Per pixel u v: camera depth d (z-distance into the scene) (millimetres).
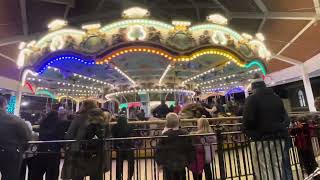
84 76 11227
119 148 3580
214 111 9812
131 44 6012
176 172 3506
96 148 3330
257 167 3613
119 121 5051
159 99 12180
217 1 10508
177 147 3453
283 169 3438
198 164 3941
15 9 8383
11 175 3129
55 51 6234
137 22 6008
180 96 12914
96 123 3492
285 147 3525
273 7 9047
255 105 3473
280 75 16000
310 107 13148
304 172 4559
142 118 9148
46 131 4105
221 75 12203
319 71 14961
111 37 6070
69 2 9312
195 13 12141
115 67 9594
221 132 3596
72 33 6211
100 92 14742
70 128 3596
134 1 11523
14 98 13797
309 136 4547
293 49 12055
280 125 3434
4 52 10516
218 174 4867
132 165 4047
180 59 6246
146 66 10258
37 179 3996
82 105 3752
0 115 3242
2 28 9078
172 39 6121
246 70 10703
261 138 3445
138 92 12055
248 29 11219
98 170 3270
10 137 3188
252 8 9633
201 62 9836
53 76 11008
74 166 3281
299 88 22531
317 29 9570
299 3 8266
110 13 11148
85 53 6133
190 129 6457
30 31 9852
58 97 15258
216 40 6398
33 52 6609
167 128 3857
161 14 11875
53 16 9766
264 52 7891
